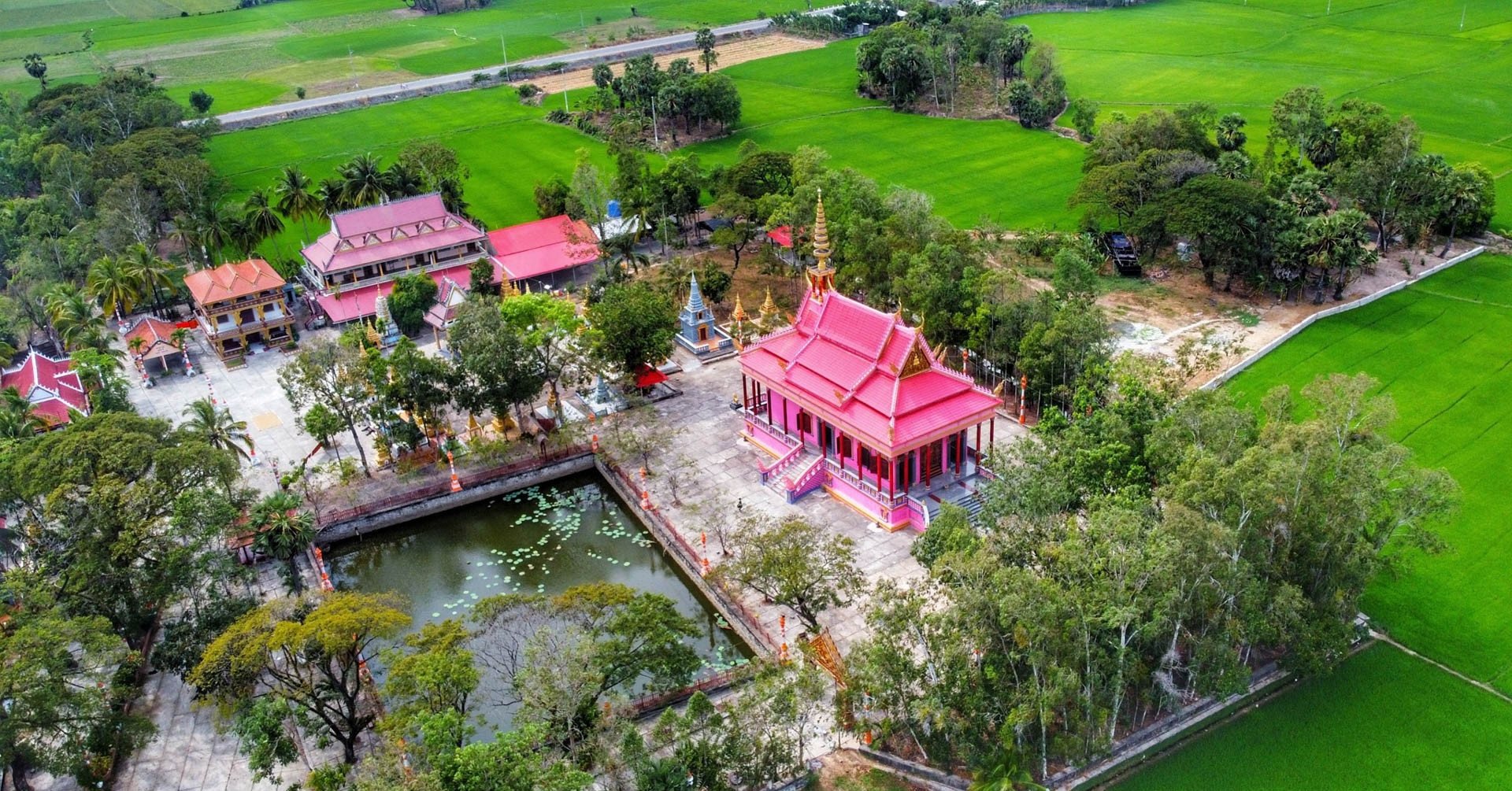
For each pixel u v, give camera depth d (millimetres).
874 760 74812
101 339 144375
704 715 69875
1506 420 112812
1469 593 88750
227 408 124375
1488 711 76812
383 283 161125
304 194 178250
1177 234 150000
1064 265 132125
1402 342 131125
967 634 70688
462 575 105562
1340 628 76688
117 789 78062
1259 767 72875
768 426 118312
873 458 106250
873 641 72750
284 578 102000
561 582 102938
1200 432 84625
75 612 86688
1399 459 78938
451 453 117188
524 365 117188
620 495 115688
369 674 84312
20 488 91938
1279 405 87000
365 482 116812
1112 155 172375
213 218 168750
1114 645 71000
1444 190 151625
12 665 71750
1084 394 101812
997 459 89625
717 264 172375
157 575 87500
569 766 64125
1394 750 73875
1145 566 68812
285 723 82812
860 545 100625
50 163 198125
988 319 121812
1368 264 145625
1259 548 74625
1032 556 78062
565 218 174250
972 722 71000
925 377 104500
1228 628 72688
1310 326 137250
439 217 167250
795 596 82688
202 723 84938
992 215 186375
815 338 113438
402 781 62250
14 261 173625
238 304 149000
